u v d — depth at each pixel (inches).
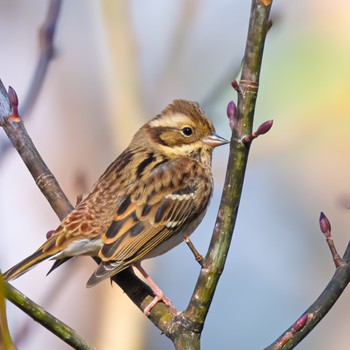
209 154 492.4
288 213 696.4
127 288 422.3
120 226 441.4
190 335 358.0
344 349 652.7
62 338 346.9
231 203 344.8
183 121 485.1
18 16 652.1
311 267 687.1
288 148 639.8
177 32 590.2
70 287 551.5
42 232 585.9
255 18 325.1
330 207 691.4
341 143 669.3
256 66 329.7
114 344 535.8
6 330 281.4
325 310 360.5
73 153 577.0
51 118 585.6
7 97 442.0
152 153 479.8
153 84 580.4
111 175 462.0
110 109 570.6
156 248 459.5
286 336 353.7
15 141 440.8
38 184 440.5
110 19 557.6
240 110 332.8
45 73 476.4
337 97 631.8
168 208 463.2
